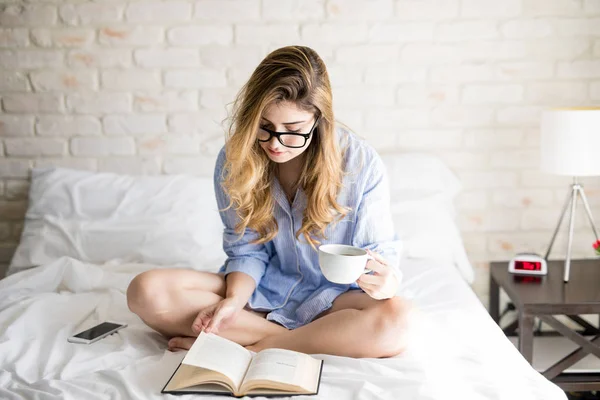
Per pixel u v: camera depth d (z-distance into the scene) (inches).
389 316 57.2
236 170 59.8
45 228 88.7
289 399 49.8
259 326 61.4
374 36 97.0
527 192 99.3
